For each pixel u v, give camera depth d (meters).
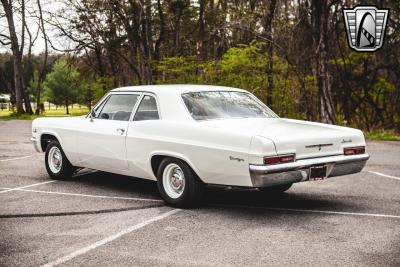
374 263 4.05
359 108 21.78
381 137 15.61
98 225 5.35
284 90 18.61
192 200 5.98
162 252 4.40
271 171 5.18
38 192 7.25
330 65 21.00
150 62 24.39
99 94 29.75
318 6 18.06
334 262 4.08
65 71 57.81
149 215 5.78
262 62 18.11
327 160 5.65
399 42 20.61
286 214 5.79
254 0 21.48
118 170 7.00
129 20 26.22
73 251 4.45
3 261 4.21
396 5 19.39
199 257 4.24
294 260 4.14
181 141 5.90
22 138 16.95
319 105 18.27
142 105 6.70
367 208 6.08
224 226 5.27
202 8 25.91
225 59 18.75
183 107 6.18
